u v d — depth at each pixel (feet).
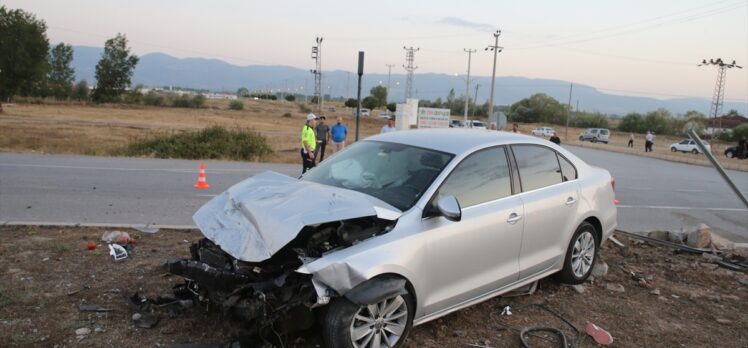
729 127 320.50
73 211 26.86
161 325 13.48
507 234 14.99
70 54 343.05
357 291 11.57
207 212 14.05
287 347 12.50
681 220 35.55
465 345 13.52
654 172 81.15
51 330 12.97
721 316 16.58
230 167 53.52
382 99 481.46
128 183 37.60
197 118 209.56
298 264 11.90
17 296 14.49
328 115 302.04
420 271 12.80
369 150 16.38
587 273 18.54
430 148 15.39
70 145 72.43
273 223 11.99
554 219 16.62
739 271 21.40
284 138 123.03
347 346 11.78
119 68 337.11
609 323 15.52
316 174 16.21
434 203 13.46
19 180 35.94
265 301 11.35
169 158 62.44
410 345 13.28
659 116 370.94
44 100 270.46
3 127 104.63
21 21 238.48
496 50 197.98
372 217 12.68
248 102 491.31
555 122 439.63
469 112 434.71
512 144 16.47
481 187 14.85
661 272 20.70
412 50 315.37
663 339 14.71
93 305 14.40
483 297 14.85
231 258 12.69
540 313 15.88
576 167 18.56
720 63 222.69
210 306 13.93
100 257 18.48
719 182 69.00
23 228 21.86
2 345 12.10
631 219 34.63
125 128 125.29
